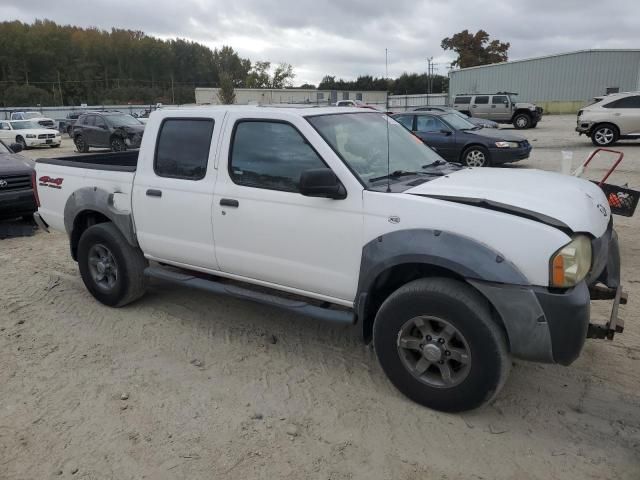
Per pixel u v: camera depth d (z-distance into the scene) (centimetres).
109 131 2023
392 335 333
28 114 3700
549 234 287
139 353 419
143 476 286
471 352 306
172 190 428
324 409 340
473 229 301
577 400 342
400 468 288
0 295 550
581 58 4406
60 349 429
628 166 1327
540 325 288
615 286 353
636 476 277
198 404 348
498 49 7644
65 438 318
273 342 431
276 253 379
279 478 282
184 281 440
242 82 11894
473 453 297
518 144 1298
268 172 379
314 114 379
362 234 336
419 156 420
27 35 11081
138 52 12050
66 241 771
